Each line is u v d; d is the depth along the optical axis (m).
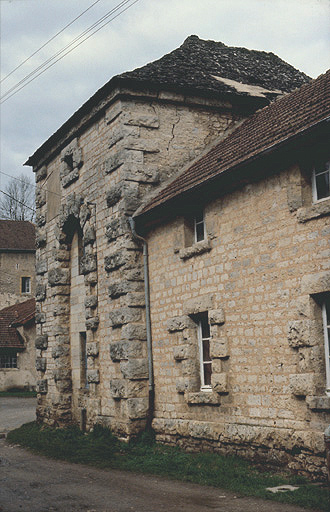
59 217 19.33
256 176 11.70
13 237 49.41
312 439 9.88
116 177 15.80
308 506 8.32
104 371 16.20
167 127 16.08
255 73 18.70
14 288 48.09
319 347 10.26
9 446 16.09
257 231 11.63
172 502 9.00
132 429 14.52
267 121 14.09
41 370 20.22
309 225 10.47
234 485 9.88
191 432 13.05
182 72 16.86
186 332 13.53
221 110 16.80
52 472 11.91
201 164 14.87
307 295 10.37
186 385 13.38
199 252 13.16
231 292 12.21
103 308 16.39
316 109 11.27
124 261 15.15
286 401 10.72
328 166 10.48
